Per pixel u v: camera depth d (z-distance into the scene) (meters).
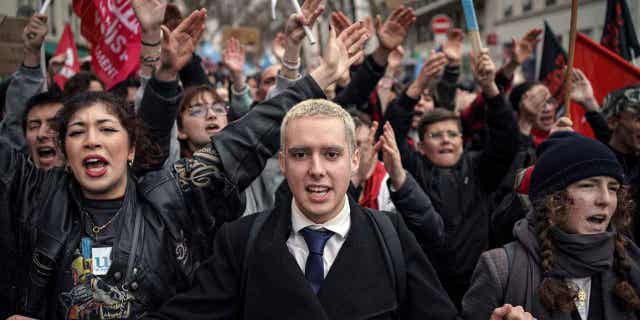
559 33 21.86
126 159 2.38
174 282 2.29
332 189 2.07
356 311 2.02
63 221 2.26
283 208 2.21
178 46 2.70
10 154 2.62
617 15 5.15
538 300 2.27
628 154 3.64
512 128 4.15
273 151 2.53
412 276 2.12
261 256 2.08
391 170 3.18
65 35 6.42
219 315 2.11
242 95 5.35
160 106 2.69
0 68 4.27
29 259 2.28
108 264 2.23
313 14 3.04
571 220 2.36
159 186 2.36
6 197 2.52
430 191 4.14
